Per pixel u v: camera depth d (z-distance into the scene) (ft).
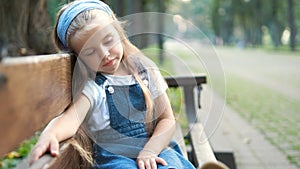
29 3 18.45
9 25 17.90
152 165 6.61
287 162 17.74
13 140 3.69
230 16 245.65
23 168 5.19
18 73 3.73
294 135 23.04
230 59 109.50
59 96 5.56
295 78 58.29
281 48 171.01
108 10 7.14
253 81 55.77
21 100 3.83
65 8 7.18
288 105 34.55
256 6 209.77
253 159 18.24
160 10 85.20
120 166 6.53
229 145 16.66
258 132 23.97
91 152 6.98
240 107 33.86
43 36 17.84
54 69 5.22
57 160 5.28
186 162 7.15
